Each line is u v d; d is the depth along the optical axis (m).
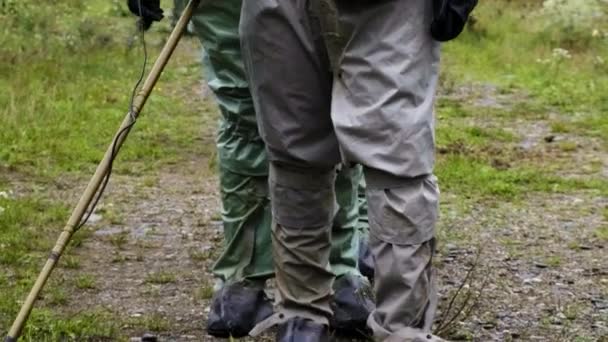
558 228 8.52
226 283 5.66
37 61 15.54
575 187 10.20
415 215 4.42
